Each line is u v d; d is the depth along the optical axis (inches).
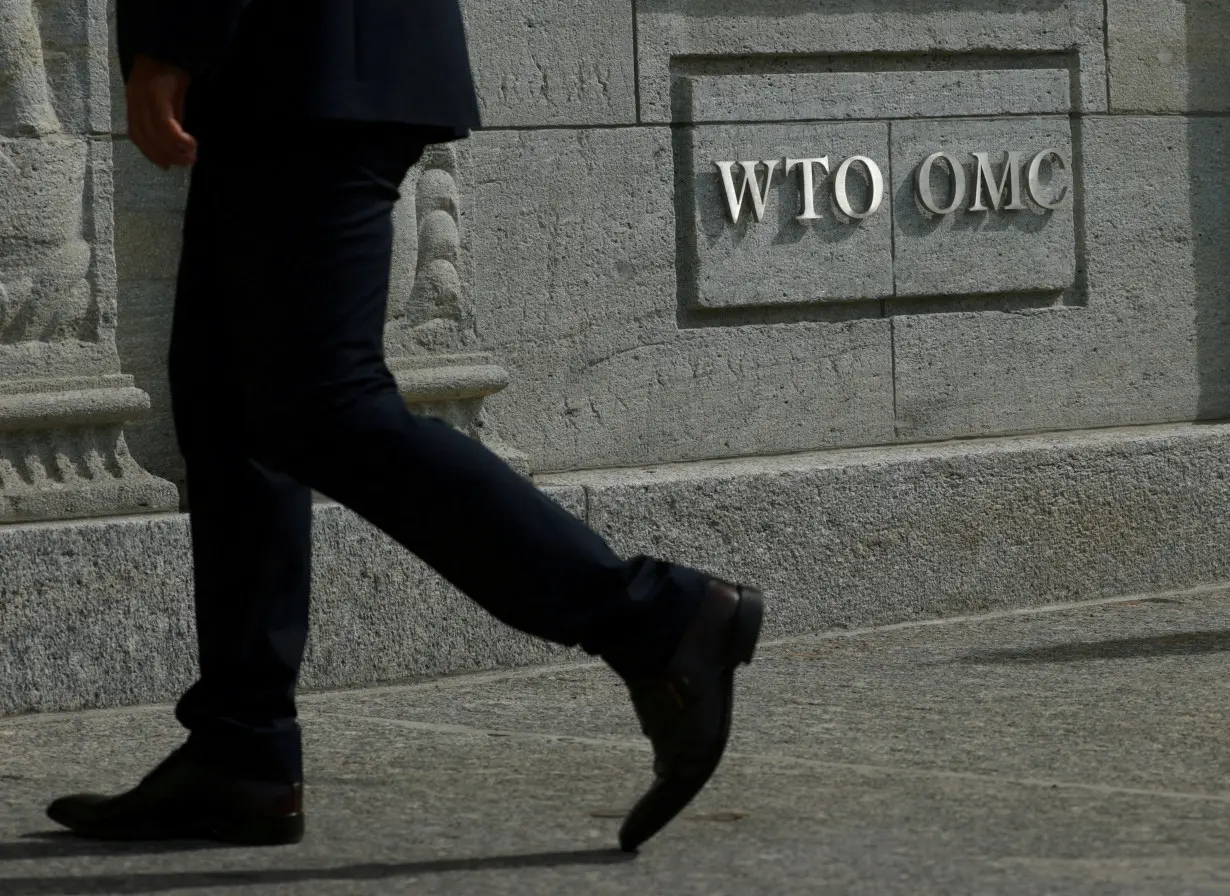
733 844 452.4
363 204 429.1
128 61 418.3
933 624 890.1
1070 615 901.8
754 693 709.9
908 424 968.3
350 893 416.5
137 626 725.9
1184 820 471.2
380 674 768.3
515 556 419.2
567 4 896.9
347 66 426.3
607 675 780.0
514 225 884.6
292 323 424.2
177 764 470.3
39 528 709.9
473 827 479.5
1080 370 1007.6
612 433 905.5
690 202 922.7
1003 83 993.5
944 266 978.1
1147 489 951.6
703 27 927.7
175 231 800.9
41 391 748.0
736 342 932.6
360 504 427.2
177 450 801.6
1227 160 1047.0
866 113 960.9
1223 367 1047.6
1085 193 1010.7
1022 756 569.3
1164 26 1031.6
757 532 855.7
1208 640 807.1
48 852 463.5
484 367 837.8
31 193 741.3
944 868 424.2
